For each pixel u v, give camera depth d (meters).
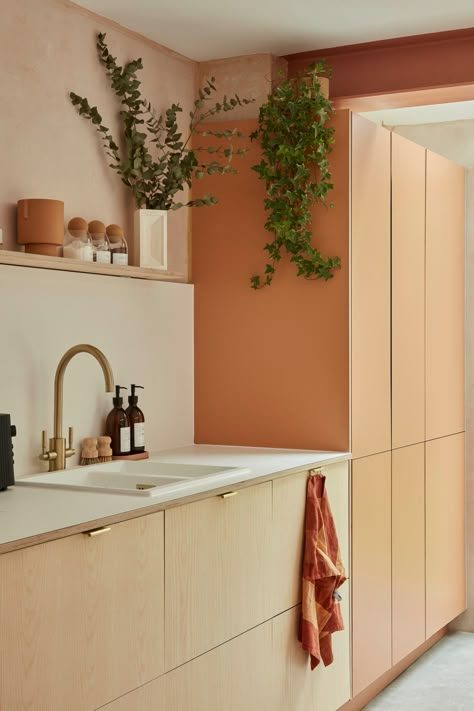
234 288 4.04
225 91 4.12
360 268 3.92
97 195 3.55
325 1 3.50
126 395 3.66
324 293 3.86
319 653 3.33
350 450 3.82
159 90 3.93
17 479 3.02
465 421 5.12
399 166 4.28
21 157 3.18
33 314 3.17
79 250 3.20
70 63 3.41
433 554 4.66
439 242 4.75
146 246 3.63
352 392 3.85
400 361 4.29
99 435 3.50
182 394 4.04
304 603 3.35
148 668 2.55
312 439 3.88
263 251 3.99
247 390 4.01
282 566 3.26
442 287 4.79
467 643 4.92
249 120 4.02
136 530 2.50
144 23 3.67
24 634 2.13
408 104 4.27
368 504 3.95
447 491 4.86
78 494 2.74
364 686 3.89
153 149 3.89
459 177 5.03
